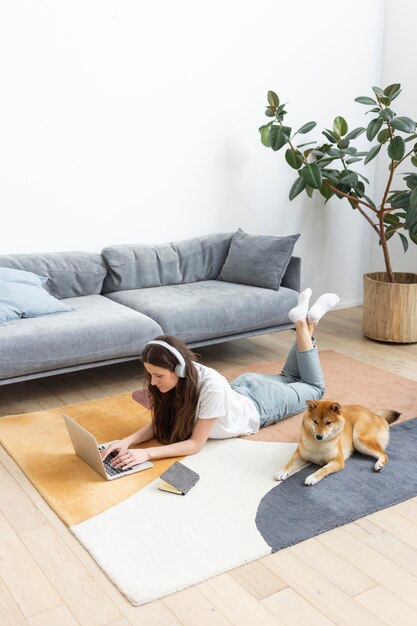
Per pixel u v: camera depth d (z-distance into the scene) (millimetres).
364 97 4145
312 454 2541
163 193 4289
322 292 5168
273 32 4473
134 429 2982
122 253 4016
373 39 4930
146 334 3432
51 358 3176
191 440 2686
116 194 4125
